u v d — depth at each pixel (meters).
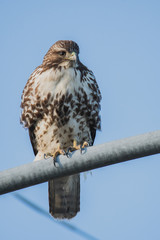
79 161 6.55
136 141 6.37
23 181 6.60
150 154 6.41
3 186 6.61
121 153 6.42
